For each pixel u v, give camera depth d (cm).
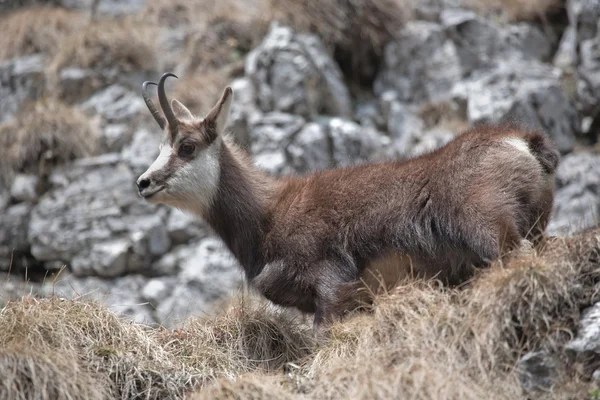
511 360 1410
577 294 1441
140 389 1553
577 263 1471
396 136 2938
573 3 3019
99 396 1480
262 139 2820
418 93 3062
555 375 1373
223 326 1722
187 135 1797
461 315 1483
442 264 1647
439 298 1545
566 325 1418
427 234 1628
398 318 1545
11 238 2836
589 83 2847
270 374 1552
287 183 1828
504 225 1542
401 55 3122
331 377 1456
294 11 3195
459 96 2942
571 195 2628
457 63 3062
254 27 3309
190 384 1566
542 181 1595
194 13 3603
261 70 2956
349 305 1656
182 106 2002
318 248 1688
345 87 3050
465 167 1614
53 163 2988
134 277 2716
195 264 2675
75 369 1488
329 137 2808
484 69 3050
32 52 3534
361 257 1680
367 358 1463
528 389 1375
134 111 3131
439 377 1362
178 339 1691
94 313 1639
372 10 3142
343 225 1688
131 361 1575
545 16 3325
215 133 1811
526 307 1439
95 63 3350
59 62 3350
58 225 2802
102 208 2825
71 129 3019
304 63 2927
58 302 1655
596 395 1320
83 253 2755
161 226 2788
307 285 1683
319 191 1744
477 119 2806
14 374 1445
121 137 3055
